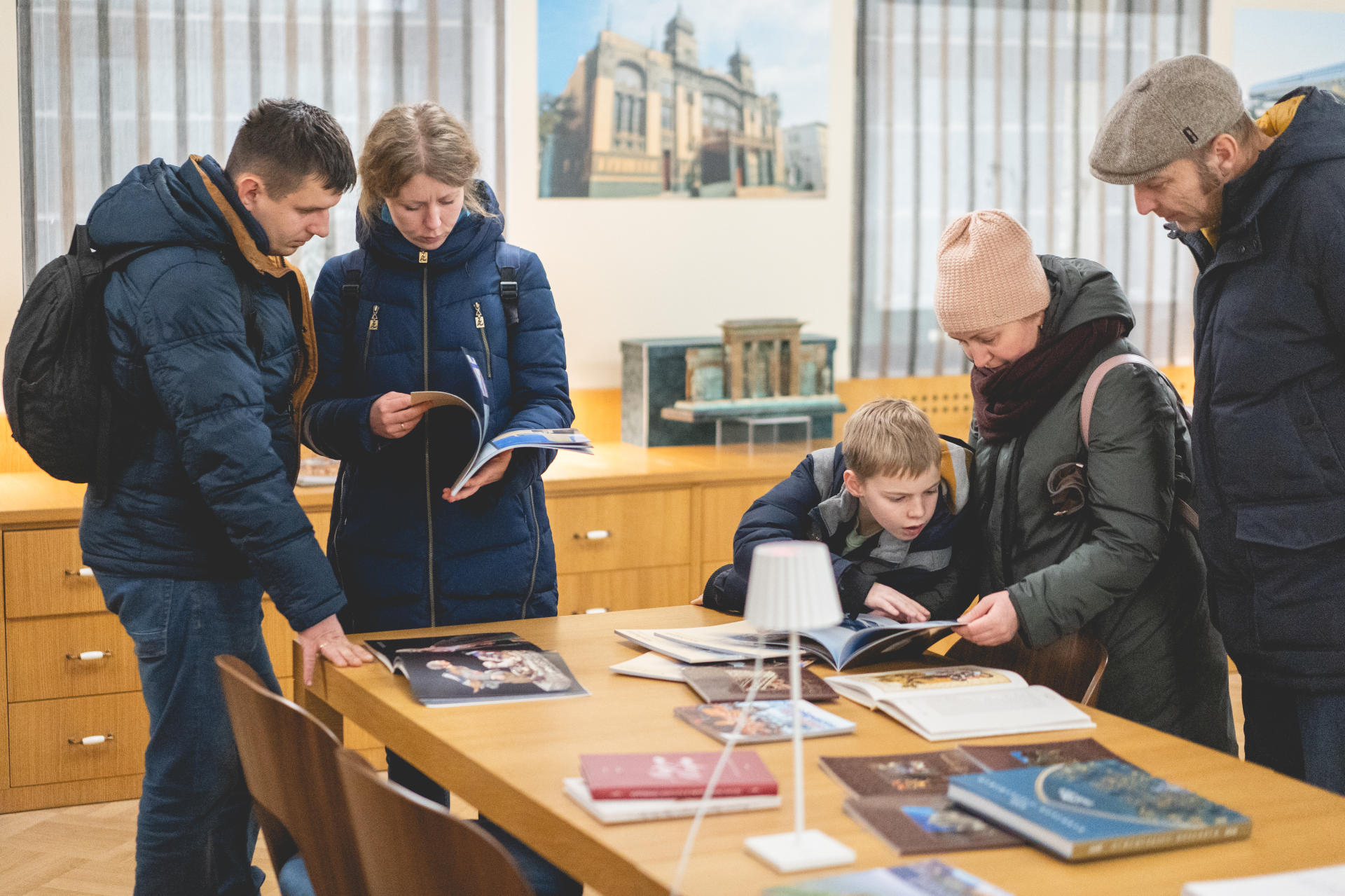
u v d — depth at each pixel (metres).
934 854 1.35
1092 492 2.08
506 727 1.76
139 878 2.30
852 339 4.85
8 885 3.03
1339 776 2.00
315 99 4.13
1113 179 2.04
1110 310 2.10
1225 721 2.26
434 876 1.29
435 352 2.46
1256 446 2.00
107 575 2.22
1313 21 5.25
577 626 2.35
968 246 2.10
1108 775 1.51
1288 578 2.00
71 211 3.92
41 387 2.10
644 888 1.30
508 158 4.36
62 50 3.86
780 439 4.56
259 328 2.19
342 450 2.40
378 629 2.48
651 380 4.38
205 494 2.10
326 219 2.24
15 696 3.43
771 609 1.30
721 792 1.47
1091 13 4.97
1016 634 2.20
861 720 1.82
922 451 2.08
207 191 2.12
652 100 4.49
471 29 4.26
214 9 3.99
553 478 3.84
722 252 4.65
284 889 1.82
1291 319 1.96
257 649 2.37
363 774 1.34
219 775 2.27
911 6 4.77
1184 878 1.31
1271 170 1.95
